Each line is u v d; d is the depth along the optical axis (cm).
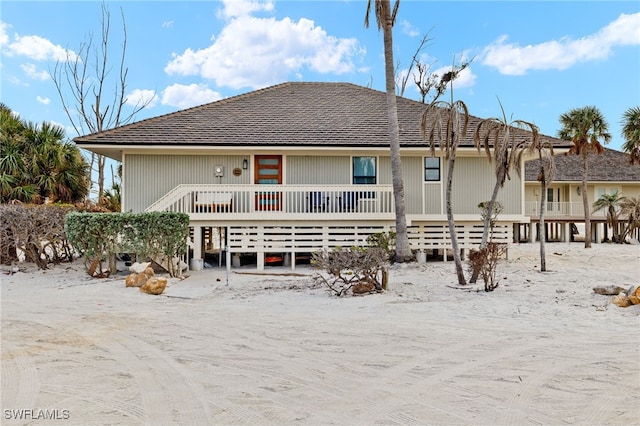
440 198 1597
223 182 1580
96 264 1160
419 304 808
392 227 1487
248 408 362
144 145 1470
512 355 503
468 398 381
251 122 1677
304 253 1630
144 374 447
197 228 1401
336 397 385
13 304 834
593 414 347
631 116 2253
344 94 2012
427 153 1595
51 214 1291
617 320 671
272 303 837
